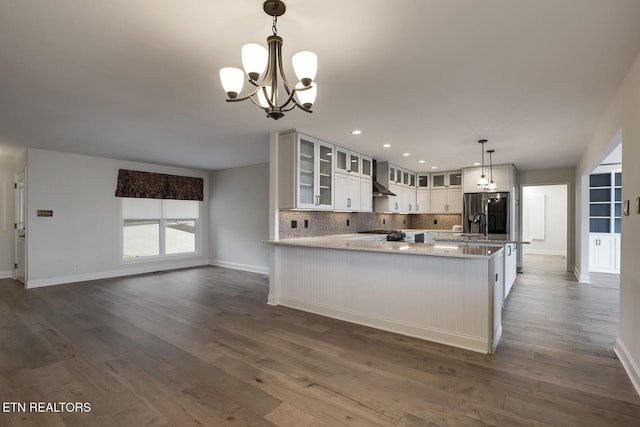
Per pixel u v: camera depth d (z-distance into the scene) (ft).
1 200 19.21
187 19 5.89
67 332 10.64
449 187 24.49
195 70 7.91
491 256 8.94
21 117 11.63
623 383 7.37
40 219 17.26
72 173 18.39
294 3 5.41
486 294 9.13
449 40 6.57
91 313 12.70
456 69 7.83
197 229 24.93
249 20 5.93
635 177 7.48
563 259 28.68
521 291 16.21
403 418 6.13
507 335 10.37
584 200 18.56
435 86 8.81
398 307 10.64
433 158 19.49
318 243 12.54
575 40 6.53
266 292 16.25
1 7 5.47
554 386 7.24
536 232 33.50
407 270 10.47
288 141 13.51
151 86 8.85
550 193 32.89
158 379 7.59
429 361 8.51
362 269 11.46
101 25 6.06
